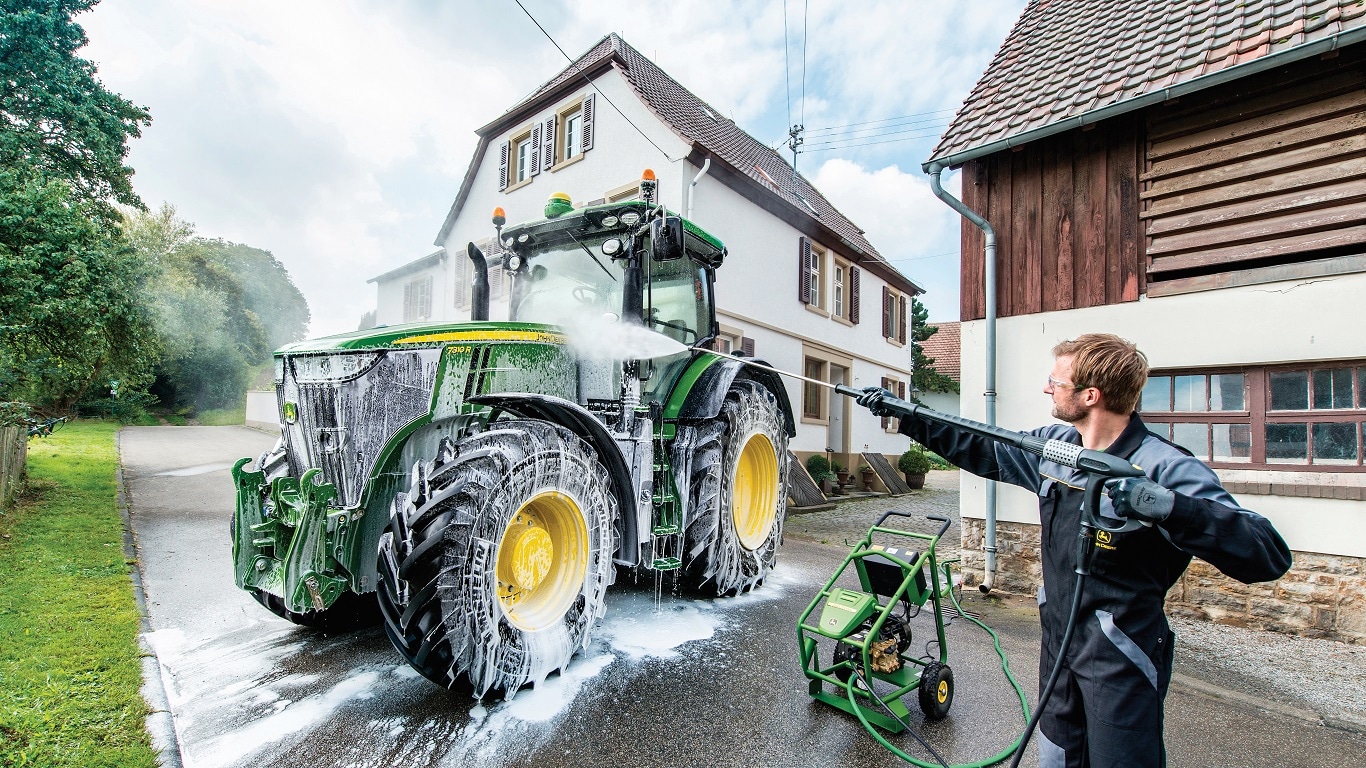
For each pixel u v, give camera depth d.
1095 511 1.51
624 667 3.28
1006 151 5.30
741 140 13.68
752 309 10.59
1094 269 4.84
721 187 10.03
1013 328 5.18
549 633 3.02
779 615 4.21
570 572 3.20
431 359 3.15
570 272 4.33
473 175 13.74
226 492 8.40
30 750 2.22
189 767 2.26
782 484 5.26
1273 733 2.84
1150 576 1.50
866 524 8.48
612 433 3.66
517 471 2.82
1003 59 6.12
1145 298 4.63
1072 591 1.61
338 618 3.64
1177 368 4.50
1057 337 4.96
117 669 2.91
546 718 2.71
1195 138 4.47
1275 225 4.14
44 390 8.88
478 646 2.61
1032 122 4.90
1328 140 3.99
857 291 14.16
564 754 2.43
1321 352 3.97
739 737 2.59
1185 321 4.45
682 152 9.39
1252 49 4.13
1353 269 3.88
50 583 4.04
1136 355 1.66
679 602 4.46
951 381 24.72
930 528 8.22
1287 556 1.37
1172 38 4.84
